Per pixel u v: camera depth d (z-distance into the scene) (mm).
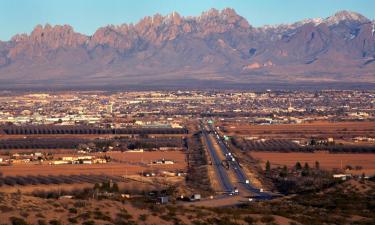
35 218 132375
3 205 138000
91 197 168625
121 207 147875
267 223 145125
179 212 149125
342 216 166875
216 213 152625
